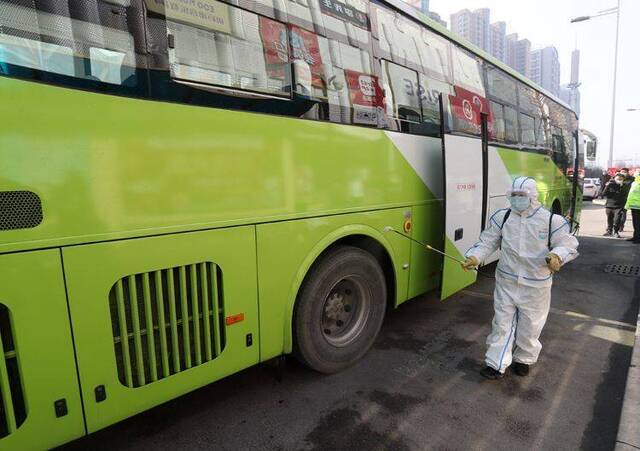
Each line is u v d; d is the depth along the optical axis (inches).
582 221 550.0
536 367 134.9
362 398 115.9
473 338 157.2
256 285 98.3
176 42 81.0
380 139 130.3
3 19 61.9
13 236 63.2
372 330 136.9
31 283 65.7
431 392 119.3
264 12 96.8
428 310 188.1
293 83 103.0
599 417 108.0
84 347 72.7
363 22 125.4
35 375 68.1
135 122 75.0
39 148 64.6
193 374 90.0
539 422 105.9
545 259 115.0
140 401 82.1
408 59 144.9
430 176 156.8
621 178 408.8
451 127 165.8
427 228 157.6
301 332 113.6
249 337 99.1
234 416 107.6
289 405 112.3
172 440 98.7
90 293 72.1
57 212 67.1
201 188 85.0
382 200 132.7
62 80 67.0
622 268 272.4
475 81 187.3
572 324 173.0
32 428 69.1
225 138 88.6
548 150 282.2
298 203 105.2
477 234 178.5
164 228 80.2
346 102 118.2
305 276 113.3
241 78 92.0
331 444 97.2
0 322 64.7
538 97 263.9
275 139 98.5
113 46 72.7
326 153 111.7
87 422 75.1
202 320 90.6
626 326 170.7
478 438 99.5
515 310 123.6
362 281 131.0
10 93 61.8
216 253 89.4
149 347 82.4
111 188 72.7
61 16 67.1
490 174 193.8
